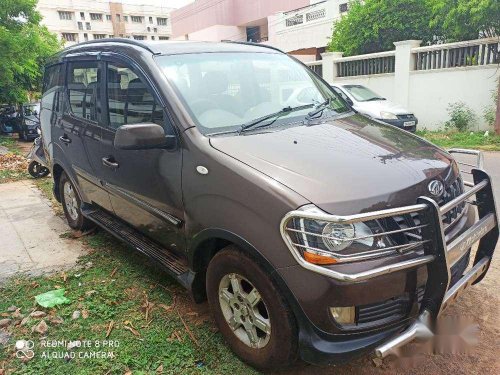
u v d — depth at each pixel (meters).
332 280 2.11
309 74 3.97
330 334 2.20
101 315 3.31
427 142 3.10
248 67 3.56
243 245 2.42
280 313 2.34
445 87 12.23
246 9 32.62
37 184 7.90
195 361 2.76
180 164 2.85
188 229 2.86
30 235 5.09
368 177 2.36
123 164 3.49
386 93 13.96
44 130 5.25
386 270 2.08
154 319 3.23
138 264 4.14
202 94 3.12
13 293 3.71
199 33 36.53
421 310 2.27
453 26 11.71
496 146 9.73
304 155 2.56
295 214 2.14
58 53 5.05
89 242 4.76
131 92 3.37
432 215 2.15
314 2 25.12
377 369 2.67
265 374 2.64
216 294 2.79
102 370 2.73
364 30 15.18
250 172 2.43
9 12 15.49
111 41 3.89
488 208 2.72
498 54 11.09
